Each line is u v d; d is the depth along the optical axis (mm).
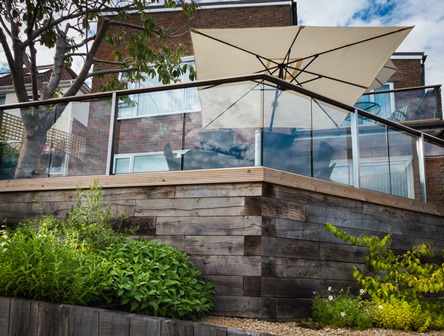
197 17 13367
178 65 10078
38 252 3143
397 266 4832
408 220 5777
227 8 13250
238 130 4664
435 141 6492
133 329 2686
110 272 3471
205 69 7129
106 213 4613
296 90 4926
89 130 5234
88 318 2768
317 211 4707
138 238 4652
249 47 6539
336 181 5082
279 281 4180
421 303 4578
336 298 4297
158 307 3375
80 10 9344
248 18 13086
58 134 5430
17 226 5223
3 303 2953
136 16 13422
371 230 5246
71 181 5098
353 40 6359
